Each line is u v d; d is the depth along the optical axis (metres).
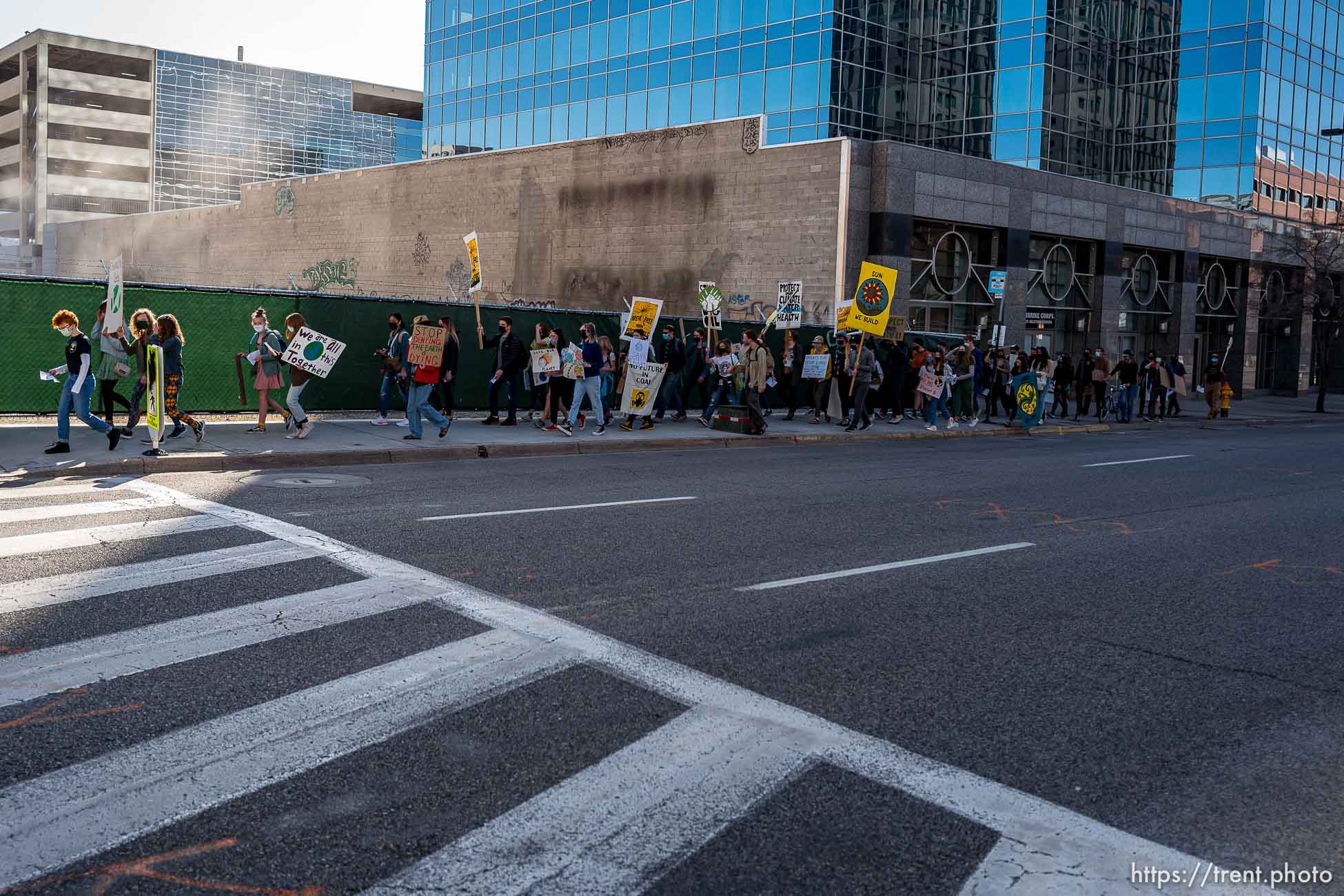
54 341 17.28
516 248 39.78
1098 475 15.54
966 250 33.75
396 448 15.17
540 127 50.38
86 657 5.73
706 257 33.81
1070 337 38.19
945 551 9.34
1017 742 4.96
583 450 17.25
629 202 35.91
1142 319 40.97
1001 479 14.66
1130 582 8.41
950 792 4.39
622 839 3.92
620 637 6.35
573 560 8.37
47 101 83.50
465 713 5.07
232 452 13.87
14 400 17.00
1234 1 43.31
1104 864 3.85
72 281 17.44
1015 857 3.87
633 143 35.69
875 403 26.47
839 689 5.60
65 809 4.04
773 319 24.39
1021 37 41.97
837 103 40.12
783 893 3.59
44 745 4.60
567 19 48.94
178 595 6.98
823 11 40.06
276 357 15.98
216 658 5.78
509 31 51.81
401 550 8.52
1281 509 12.64
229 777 4.34
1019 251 34.62
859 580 8.05
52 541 8.51
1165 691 5.79
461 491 11.83
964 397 25.41
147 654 5.81
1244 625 7.22
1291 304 41.91
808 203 31.17
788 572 8.24
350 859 3.73
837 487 13.30
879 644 6.44
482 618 6.65
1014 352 30.52
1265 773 4.71
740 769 4.54
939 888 3.65
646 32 45.81
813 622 6.86
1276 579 8.70
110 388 14.41
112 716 4.94
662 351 24.42
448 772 4.44
